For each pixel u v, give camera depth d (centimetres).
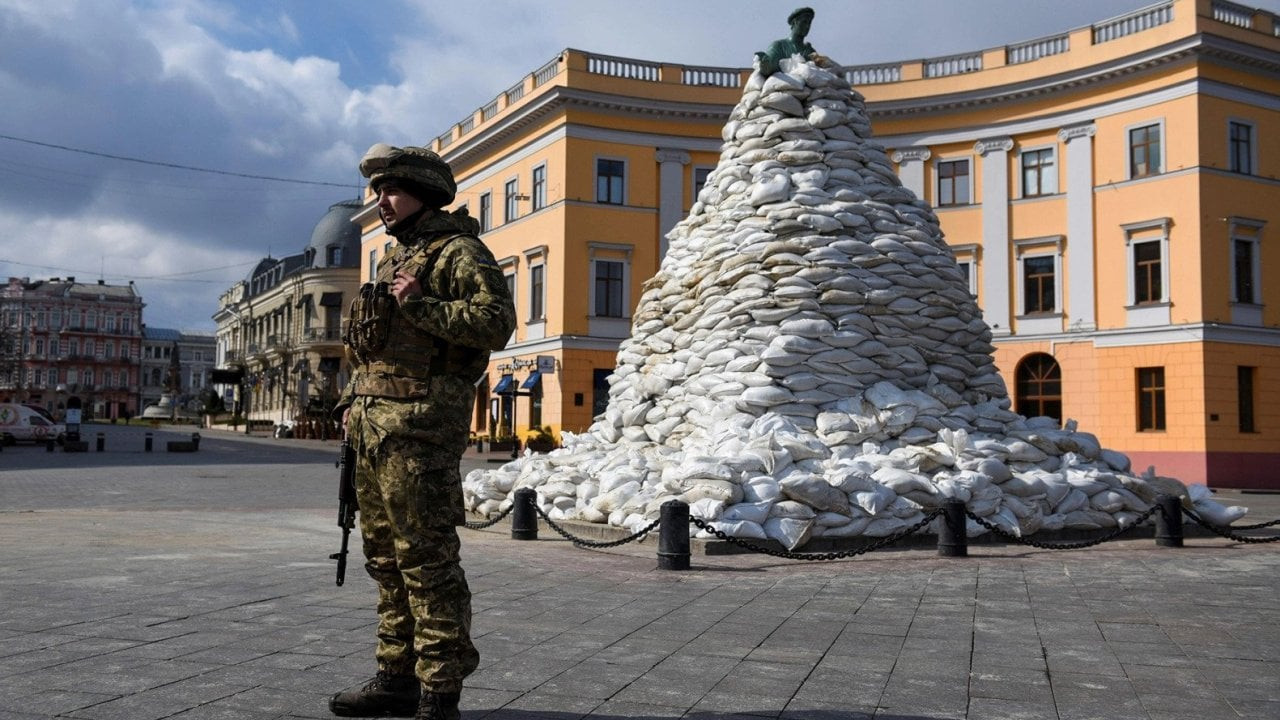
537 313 3719
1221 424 2819
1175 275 2902
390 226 389
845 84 1308
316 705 390
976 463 994
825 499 908
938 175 3450
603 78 3531
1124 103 3045
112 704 388
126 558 802
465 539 1016
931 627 574
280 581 693
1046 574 789
